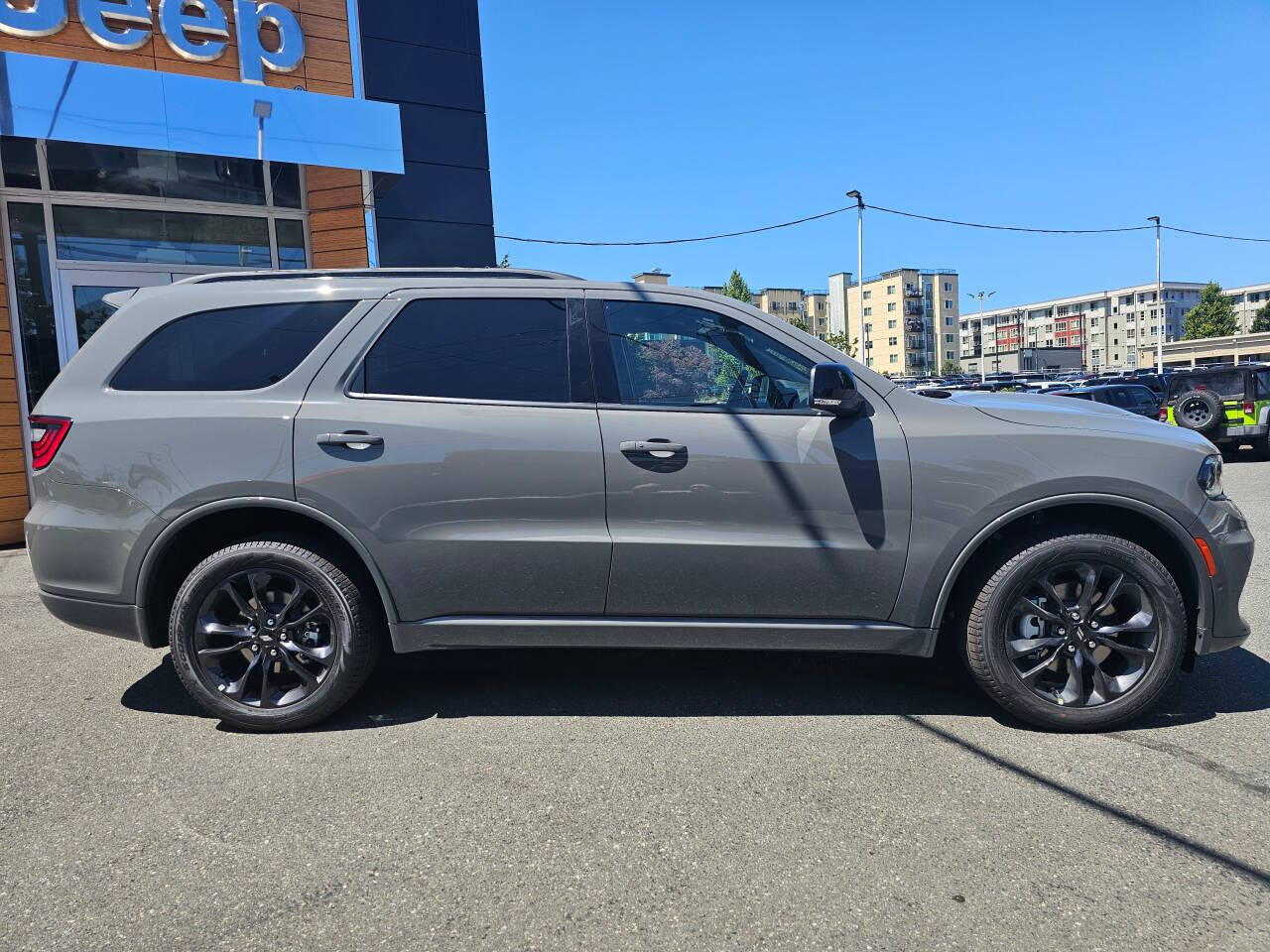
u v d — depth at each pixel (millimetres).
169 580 3451
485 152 9703
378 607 3418
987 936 2072
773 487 3219
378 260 9172
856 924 2121
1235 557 3232
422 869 2383
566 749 3160
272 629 3309
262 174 8406
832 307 114750
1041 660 3273
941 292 125812
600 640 3324
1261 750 3090
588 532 3238
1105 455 3191
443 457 3209
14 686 3900
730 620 3318
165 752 3170
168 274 8078
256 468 3195
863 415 3277
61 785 2904
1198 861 2385
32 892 2283
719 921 2139
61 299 7652
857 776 2914
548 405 3277
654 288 3480
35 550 3326
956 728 3332
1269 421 14320
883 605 3279
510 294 3432
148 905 2221
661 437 3221
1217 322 91562
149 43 7477
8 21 6949
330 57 8406
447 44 9453
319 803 2762
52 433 3299
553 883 2309
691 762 3043
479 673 4016
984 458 3197
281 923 2145
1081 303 138375
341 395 3273
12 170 7398
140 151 7887
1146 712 3461
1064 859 2400
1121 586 3219
